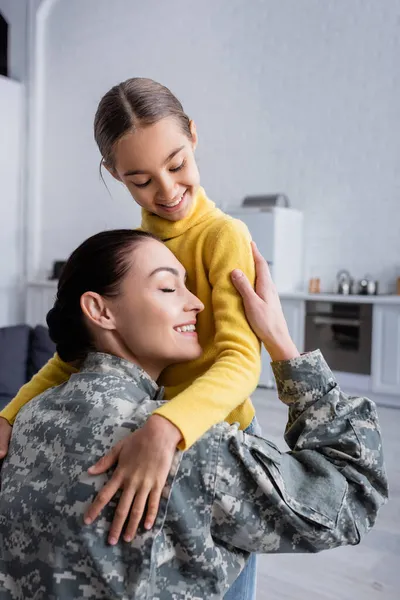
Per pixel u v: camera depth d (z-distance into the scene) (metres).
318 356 0.86
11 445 0.82
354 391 5.09
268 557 2.43
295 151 5.85
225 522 0.72
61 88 7.35
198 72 6.39
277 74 5.91
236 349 0.84
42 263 7.56
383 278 5.45
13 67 7.51
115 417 0.74
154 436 0.69
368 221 5.51
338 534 0.76
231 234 0.93
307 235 5.83
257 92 6.04
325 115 5.68
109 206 7.10
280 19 5.88
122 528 0.69
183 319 0.83
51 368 1.01
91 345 0.86
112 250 0.82
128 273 0.81
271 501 0.71
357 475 0.80
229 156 6.22
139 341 0.82
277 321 0.87
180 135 0.89
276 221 5.39
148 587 0.69
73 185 7.32
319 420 0.83
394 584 2.22
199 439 0.72
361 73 5.48
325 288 5.75
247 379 0.81
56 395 0.83
